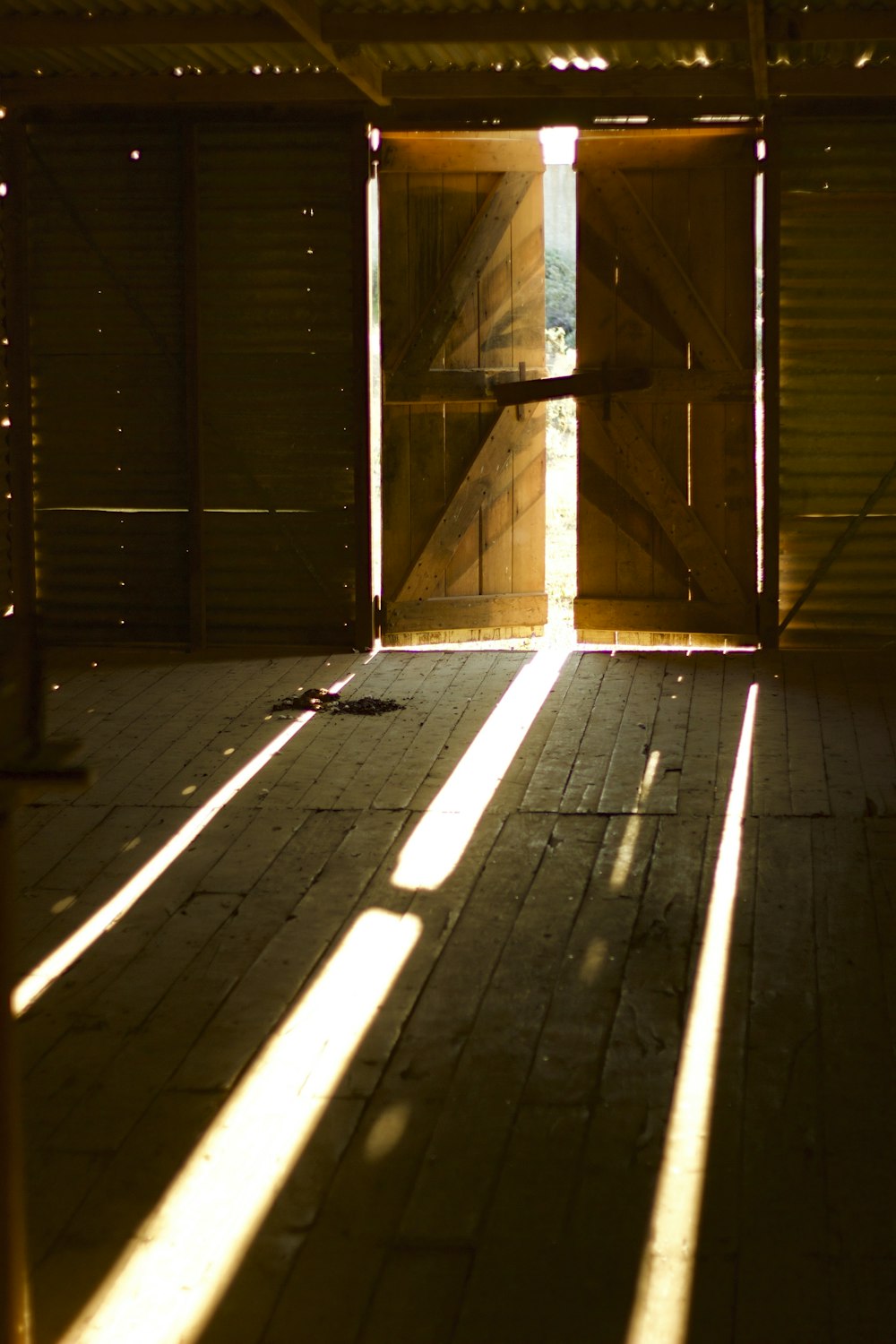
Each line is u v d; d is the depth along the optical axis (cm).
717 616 877
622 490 880
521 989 418
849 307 835
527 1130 339
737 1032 387
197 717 742
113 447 901
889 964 430
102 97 860
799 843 536
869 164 822
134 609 916
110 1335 269
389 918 475
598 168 852
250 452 891
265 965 439
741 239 845
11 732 182
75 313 891
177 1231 302
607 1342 263
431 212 866
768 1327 266
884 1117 341
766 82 783
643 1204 307
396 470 887
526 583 914
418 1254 291
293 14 667
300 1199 312
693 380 857
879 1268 283
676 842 541
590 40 724
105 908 489
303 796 607
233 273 874
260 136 860
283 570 901
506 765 644
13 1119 192
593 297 866
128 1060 379
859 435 846
